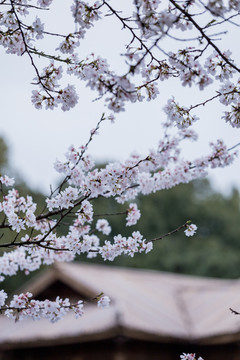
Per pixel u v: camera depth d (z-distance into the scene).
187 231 3.50
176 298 15.44
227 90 2.88
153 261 28.66
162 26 2.35
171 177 3.94
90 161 3.44
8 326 13.66
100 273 15.98
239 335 10.42
